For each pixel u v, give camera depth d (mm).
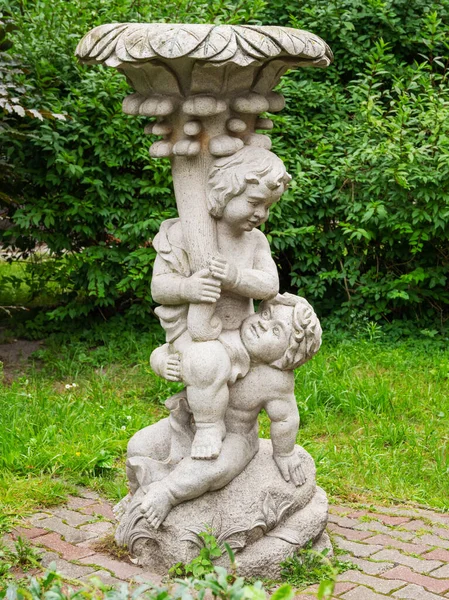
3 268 9852
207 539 3447
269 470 3748
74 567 3543
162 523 3539
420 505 4516
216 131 3549
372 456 5098
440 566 3680
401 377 6566
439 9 7875
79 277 7332
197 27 3234
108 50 3340
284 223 7191
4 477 4477
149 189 6840
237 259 3635
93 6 7309
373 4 7719
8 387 6219
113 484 4512
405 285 7414
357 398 5961
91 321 7555
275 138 7250
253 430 3809
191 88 3467
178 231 3676
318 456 5020
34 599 2205
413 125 7617
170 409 3801
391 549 3873
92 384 6379
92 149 7000
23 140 6785
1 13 6867
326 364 6633
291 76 7777
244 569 3521
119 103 6832
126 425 5473
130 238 7000
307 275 7898
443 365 6621
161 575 3518
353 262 7516
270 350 3613
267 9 7891
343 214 7395
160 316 3697
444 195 6934
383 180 7086
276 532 3664
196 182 3582
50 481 4484
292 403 3730
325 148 7270
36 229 7125
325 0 7801
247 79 3488
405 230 7043
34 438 4910
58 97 7027
